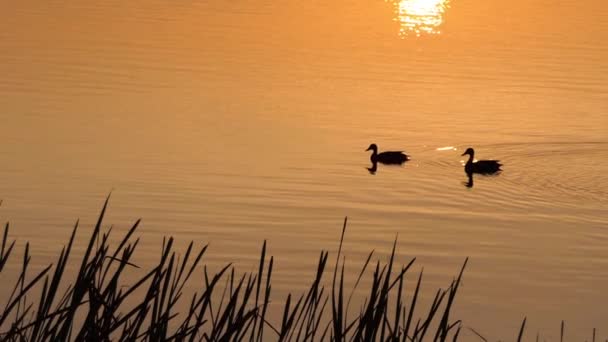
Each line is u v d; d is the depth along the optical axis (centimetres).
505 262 2022
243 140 2903
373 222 2248
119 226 2141
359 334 591
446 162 2784
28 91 3400
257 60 4078
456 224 2266
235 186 2466
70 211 2223
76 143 2803
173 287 598
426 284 1862
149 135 2914
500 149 2933
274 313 1636
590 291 1875
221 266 1895
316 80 3734
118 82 3591
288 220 2228
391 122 3162
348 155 2797
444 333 614
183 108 3256
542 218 2338
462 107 3388
